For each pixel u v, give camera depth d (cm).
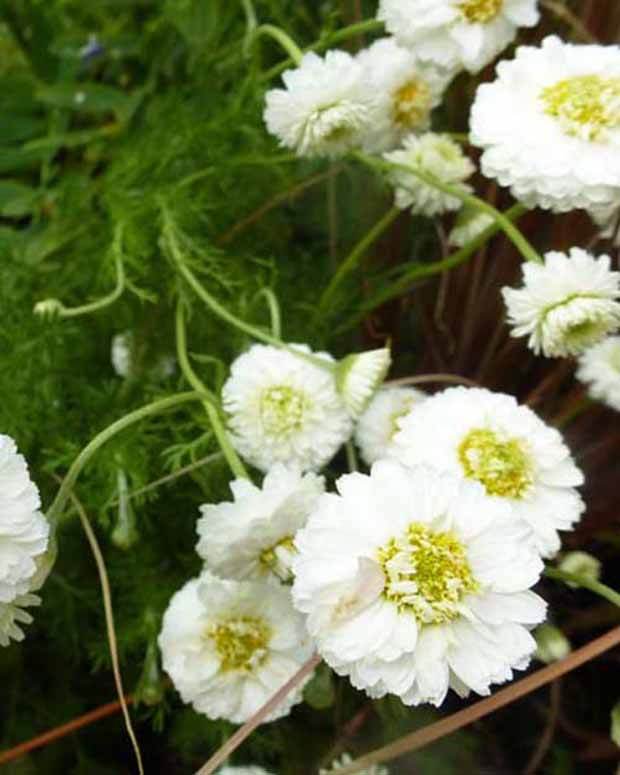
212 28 37
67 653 33
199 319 33
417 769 32
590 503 34
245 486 27
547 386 33
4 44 42
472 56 31
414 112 33
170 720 33
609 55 29
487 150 29
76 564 33
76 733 33
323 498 25
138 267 32
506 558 25
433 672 24
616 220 31
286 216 37
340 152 31
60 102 38
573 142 29
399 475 25
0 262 34
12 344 33
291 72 30
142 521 32
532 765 32
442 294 35
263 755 32
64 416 33
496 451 27
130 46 40
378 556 25
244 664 28
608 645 26
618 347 31
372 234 33
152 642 30
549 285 28
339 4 37
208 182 35
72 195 36
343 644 24
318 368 29
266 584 28
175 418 33
